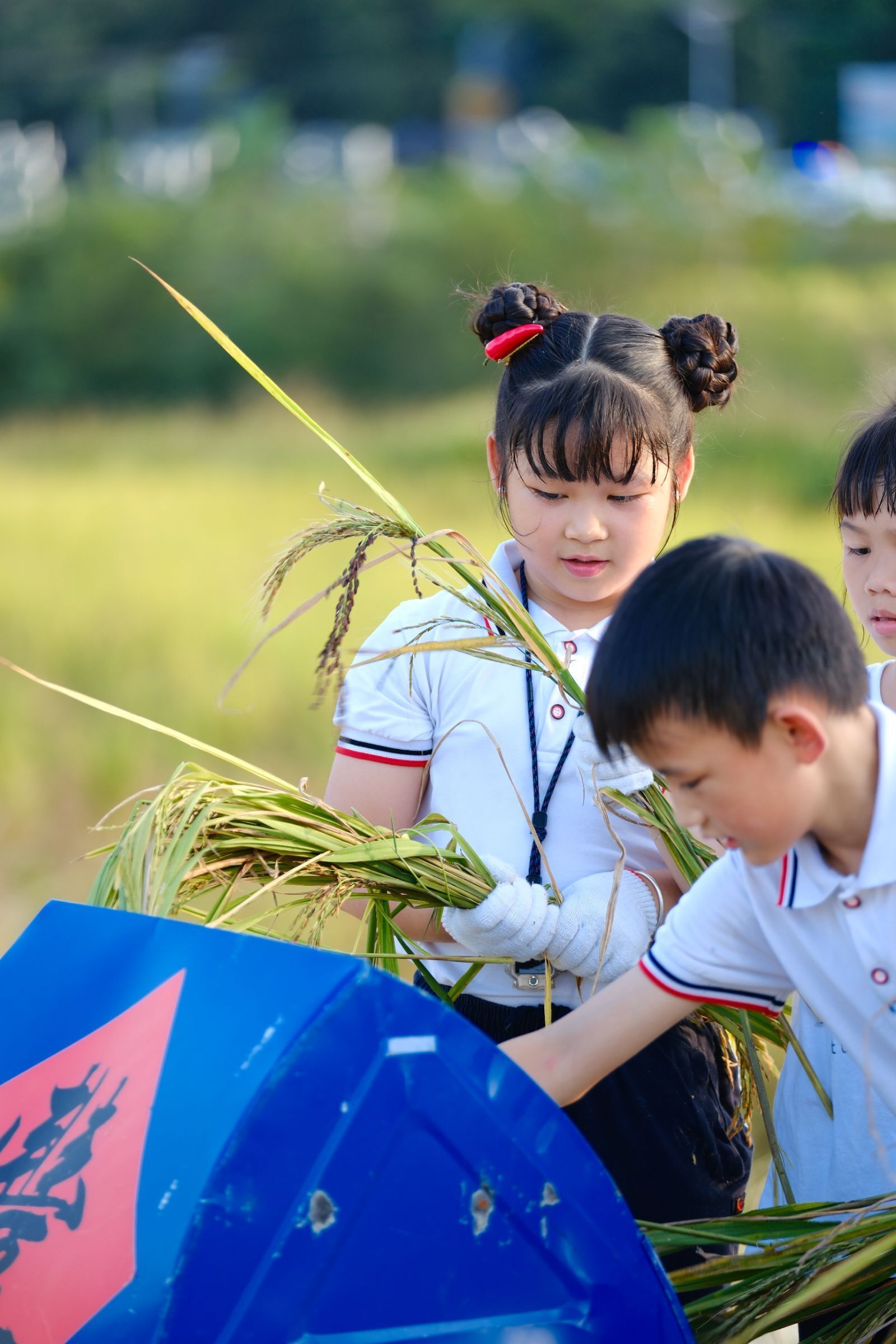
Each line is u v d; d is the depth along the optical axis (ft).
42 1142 6.45
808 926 6.87
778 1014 8.70
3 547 51.29
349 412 111.86
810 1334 8.25
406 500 55.93
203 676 33.53
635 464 8.84
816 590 6.31
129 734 29.68
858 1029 7.00
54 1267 5.91
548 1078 7.18
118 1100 6.24
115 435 102.53
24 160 179.22
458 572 9.06
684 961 7.14
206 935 6.62
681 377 9.47
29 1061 7.02
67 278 127.54
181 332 124.47
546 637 9.36
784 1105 9.06
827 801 6.47
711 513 44.93
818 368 81.20
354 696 9.61
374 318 123.34
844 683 6.31
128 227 130.21
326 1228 5.66
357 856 8.38
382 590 38.50
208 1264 5.45
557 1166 6.14
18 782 26.99
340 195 138.82
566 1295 6.16
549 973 8.60
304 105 205.36
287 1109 5.63
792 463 53.47
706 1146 8.95
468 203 132.05
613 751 8.72
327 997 5.78
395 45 203.92
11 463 85.66
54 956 7.44
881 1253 6.64
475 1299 5.99
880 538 9.04
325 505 9.21
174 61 205.57
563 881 9.07
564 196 133.18
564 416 8.75
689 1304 7.52
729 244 126.93
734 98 203.51
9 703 31.83
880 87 194.59
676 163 135.85
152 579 45.24
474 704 9.34
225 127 156.66
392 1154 5.82
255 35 207.00
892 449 8.88
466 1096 5.95
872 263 127.85
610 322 9.40
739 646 6.07
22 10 208.64
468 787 9.29
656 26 201.98
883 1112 8.29
